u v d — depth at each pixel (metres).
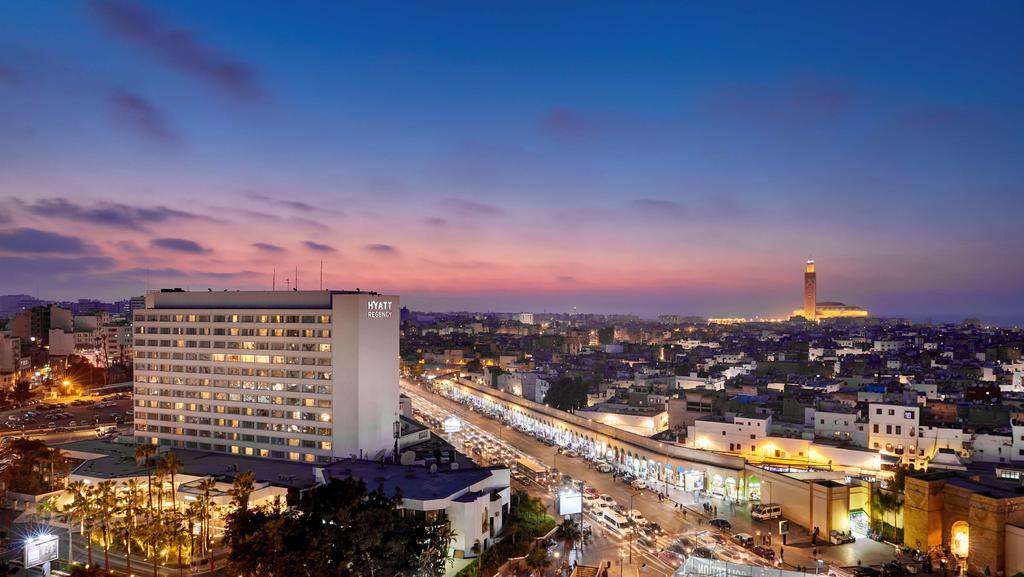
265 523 96.38
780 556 121.19
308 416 175.25
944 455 160.38
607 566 116.62
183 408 189.38
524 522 135.75
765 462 179.00
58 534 131.75
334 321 173.38
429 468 146.12
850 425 184.38
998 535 108.50
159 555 123.00
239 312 183.62
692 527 140.12
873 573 112.00
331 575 92.69
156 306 195.88
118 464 166.88
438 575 104.19
